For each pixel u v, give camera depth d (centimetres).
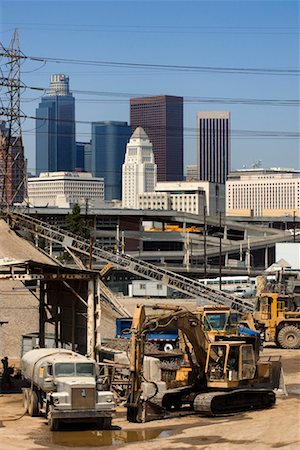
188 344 6550
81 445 4812
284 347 10119
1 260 7481
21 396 6788
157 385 5675
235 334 8075
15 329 9494
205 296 14562
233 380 5794
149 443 4834
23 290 10331
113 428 5322
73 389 5203
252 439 4834
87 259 17700
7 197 18350
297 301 10294
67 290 7750
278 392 6431
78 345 7500
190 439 4903
